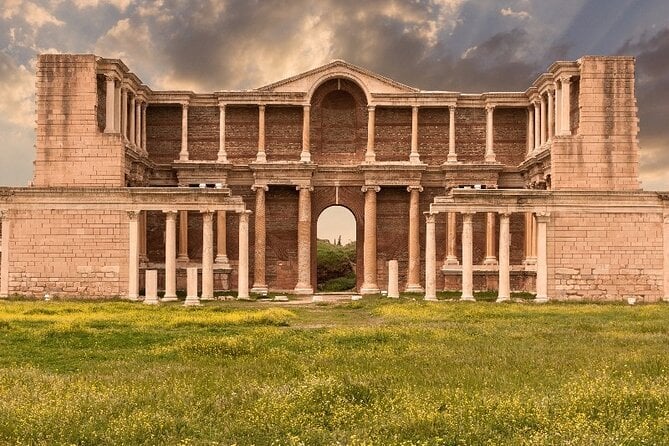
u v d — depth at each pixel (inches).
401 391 713.0
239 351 1051.9
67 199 2327.8
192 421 613.0
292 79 2979.8
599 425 585.3
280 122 3068.4
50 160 2551.7
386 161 3031.5
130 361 987.9
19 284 2329.0
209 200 2329.0
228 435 577.9
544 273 2368.4
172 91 2947.8
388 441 555.2
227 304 2188.7
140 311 1802.4
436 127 3073.3
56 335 1258.6
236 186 2989.7
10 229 2329.0
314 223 3016.7
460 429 581.0
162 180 2970.0
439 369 881.5
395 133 3078.2
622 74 2554.1
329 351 1041.5
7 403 659.4
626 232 2388.0
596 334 1286.9
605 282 2389.3
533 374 839.1
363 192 2972.4
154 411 638.5
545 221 2379.4
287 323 1552.7
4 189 2317.9
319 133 3085.6
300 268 2898.6
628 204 2386.8
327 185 2994.6
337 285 3939.5
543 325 1481.3
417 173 2940.5
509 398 666.8
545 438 546.3
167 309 1878.7
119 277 2320.4
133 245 2317.9
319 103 3085.6
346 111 3120.1
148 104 2972.4
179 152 3019.2
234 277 2979.8
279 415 618.5
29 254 2329.0
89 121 2556.6
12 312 1728.6
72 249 2327.8
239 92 2957.7
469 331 1337.4
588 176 2541.8
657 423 592.1
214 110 3041.3
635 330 1371.8
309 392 688.4
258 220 2901.1
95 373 872.9
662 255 2383.1
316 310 2015.3
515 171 3016.7
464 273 2381.9
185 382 780.6
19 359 1019.3
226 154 3002.0
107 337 1248.2
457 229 3029.0
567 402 652.1
